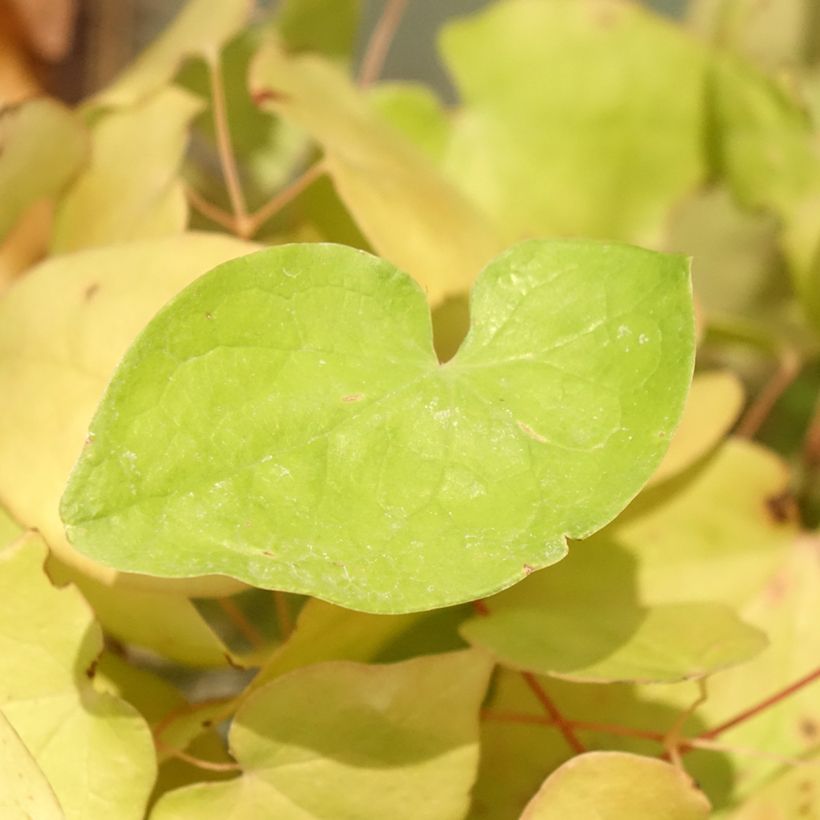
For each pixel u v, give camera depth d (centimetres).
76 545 32
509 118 45
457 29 45
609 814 35
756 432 48
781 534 39
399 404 33
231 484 32
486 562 32
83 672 35
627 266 33
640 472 32
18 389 36
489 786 37
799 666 39
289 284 33
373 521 32
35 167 39
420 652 38
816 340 43
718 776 38
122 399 32
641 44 44
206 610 41
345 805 34
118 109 40
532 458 33
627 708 38
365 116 41
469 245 38
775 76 44
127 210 39
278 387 33
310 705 34
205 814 34
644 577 38
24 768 34
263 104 39
